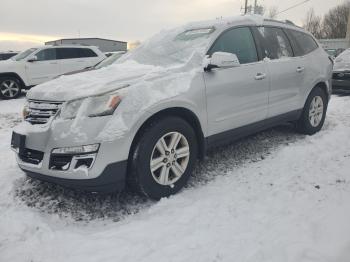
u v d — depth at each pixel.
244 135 4.75
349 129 6.21
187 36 4.58
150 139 3.48
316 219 3.14
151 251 2.79
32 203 3.67
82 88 3.48
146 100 3.46
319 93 6.01
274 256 2.65
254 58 4.75
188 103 3.79
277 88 5.04
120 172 3.34
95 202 3.70
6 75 12.05
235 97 4.37
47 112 3.50
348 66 10.49
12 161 4.95
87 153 3.22
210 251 2.76
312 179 4.06
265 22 5.18
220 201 3.59
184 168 3.87
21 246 2.91
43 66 12.64
